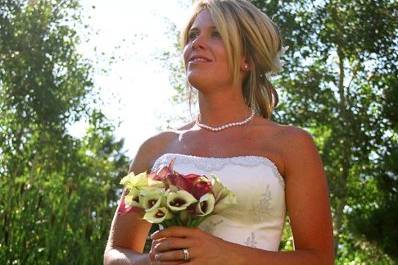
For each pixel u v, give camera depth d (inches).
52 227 319.3
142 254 145.9
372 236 678.5
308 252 143.9
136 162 159.6
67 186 352.2
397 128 750.5
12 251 311.0
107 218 349.4
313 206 146.5
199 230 135.6
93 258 323.3
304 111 769.6
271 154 149.1
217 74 149.7
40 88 746.8
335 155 768.3
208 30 151.3
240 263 135.7
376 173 729.6
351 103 765.3
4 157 673.6
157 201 134.8
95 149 892.6
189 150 153.1
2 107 743.1
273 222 147.4
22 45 748.0
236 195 145.4
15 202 321.7
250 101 155.6
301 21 745.0
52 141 759.7
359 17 756.0
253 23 152.1
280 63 156.9
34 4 754.8
